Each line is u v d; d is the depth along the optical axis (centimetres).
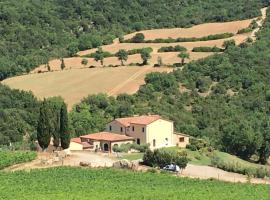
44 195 15212
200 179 18200
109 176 17825
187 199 15162
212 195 15675
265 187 17200
